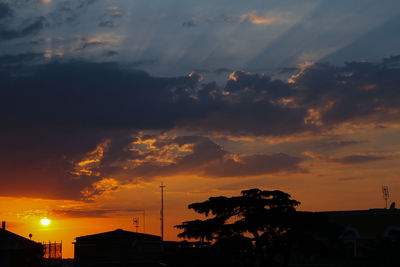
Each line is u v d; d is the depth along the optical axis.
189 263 59.28
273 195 59.34
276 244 57.00
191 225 60.25
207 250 57.97
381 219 55.88
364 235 56.09
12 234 68.75
